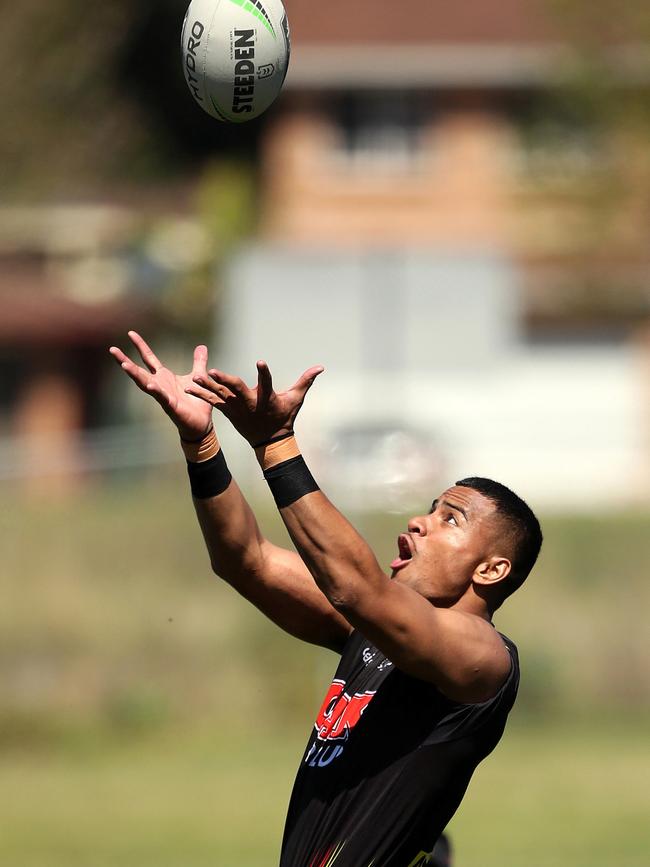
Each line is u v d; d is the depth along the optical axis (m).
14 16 122.06
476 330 107.12
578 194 124.44
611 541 70.12
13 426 127.44
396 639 18.58
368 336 102.38
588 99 116.88
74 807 51.47
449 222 145.00
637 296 124.50
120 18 131.38
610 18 115.69
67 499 69.81
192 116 171.25
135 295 138.38
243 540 21.44
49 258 143.62
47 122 126.38
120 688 64.38
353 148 145.75
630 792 53.03
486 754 19.72
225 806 51.53
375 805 19.25
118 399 133.50
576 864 42.50
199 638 65.38
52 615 65.06
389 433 102.62
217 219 146.25
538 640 66.94
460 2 145.38
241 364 100.00
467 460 107.75
